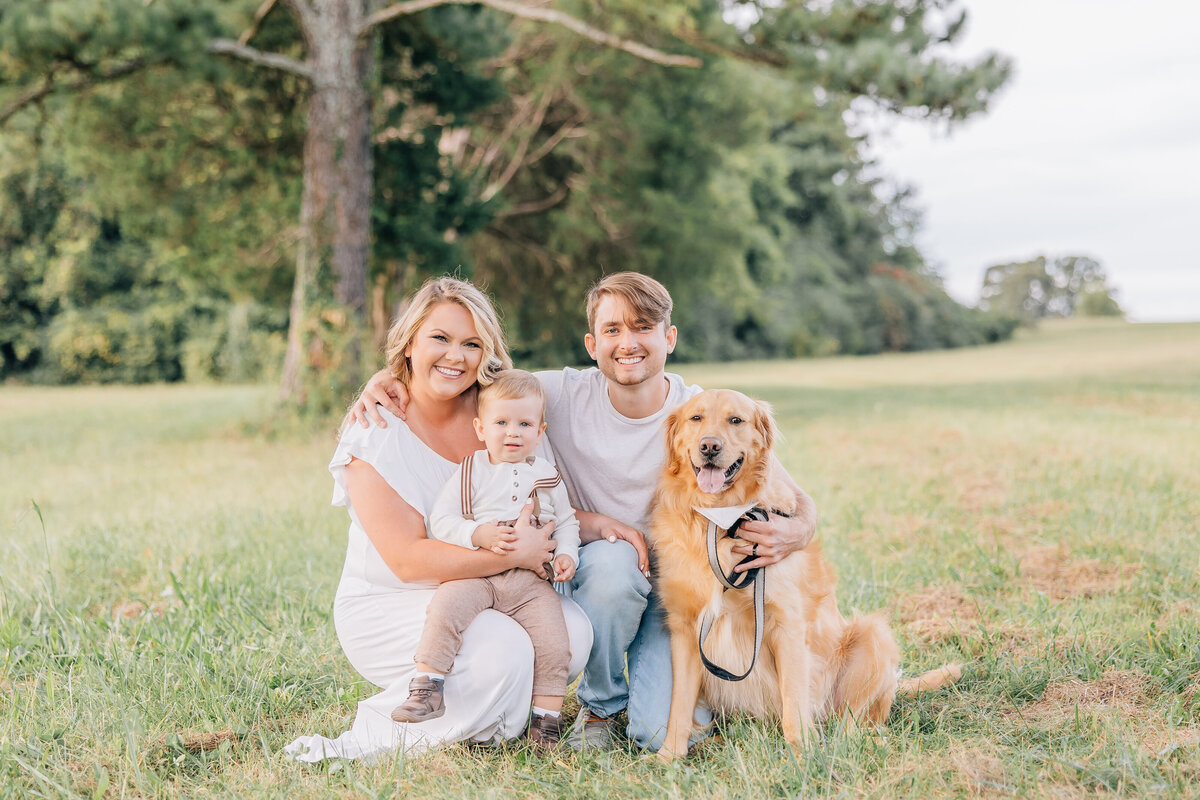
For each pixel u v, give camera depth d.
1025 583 4.48
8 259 26.47
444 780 2.49
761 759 2.58
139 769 2.51
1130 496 6.27
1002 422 11.32
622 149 17.08
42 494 7.80
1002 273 111.56
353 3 11.63
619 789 2.45
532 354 27.05
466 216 13.89
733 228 18.83
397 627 2.79
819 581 3.02
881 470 8.14
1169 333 54.97
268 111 13.31
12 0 8.91
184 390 24.14
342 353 11.59
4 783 2.48
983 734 2.74
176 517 6.28
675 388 3.22
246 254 14.45
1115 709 2.87
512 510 2.76
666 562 2.96
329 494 7.13
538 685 2.73
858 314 47.22
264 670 3.30
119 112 12.39
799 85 10.98
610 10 11.25
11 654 3.41
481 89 13.74
